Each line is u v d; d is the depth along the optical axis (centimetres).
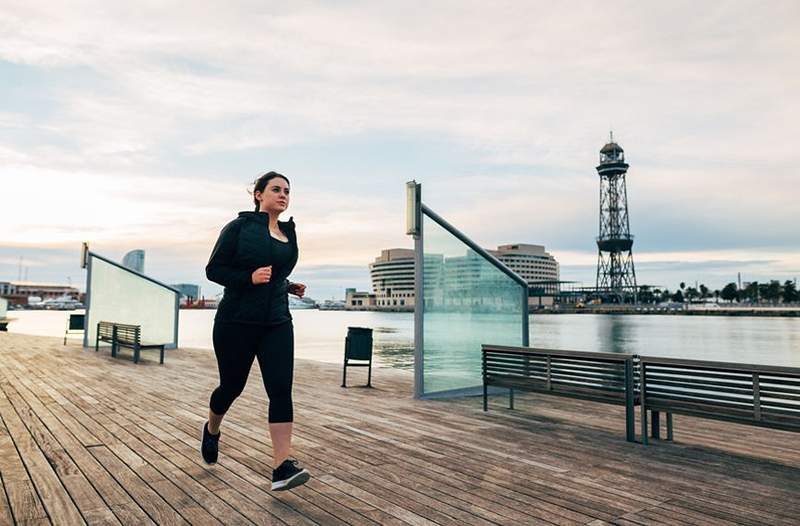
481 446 427
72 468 351
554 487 322
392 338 3803
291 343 302
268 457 382
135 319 1428
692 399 414
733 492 317
